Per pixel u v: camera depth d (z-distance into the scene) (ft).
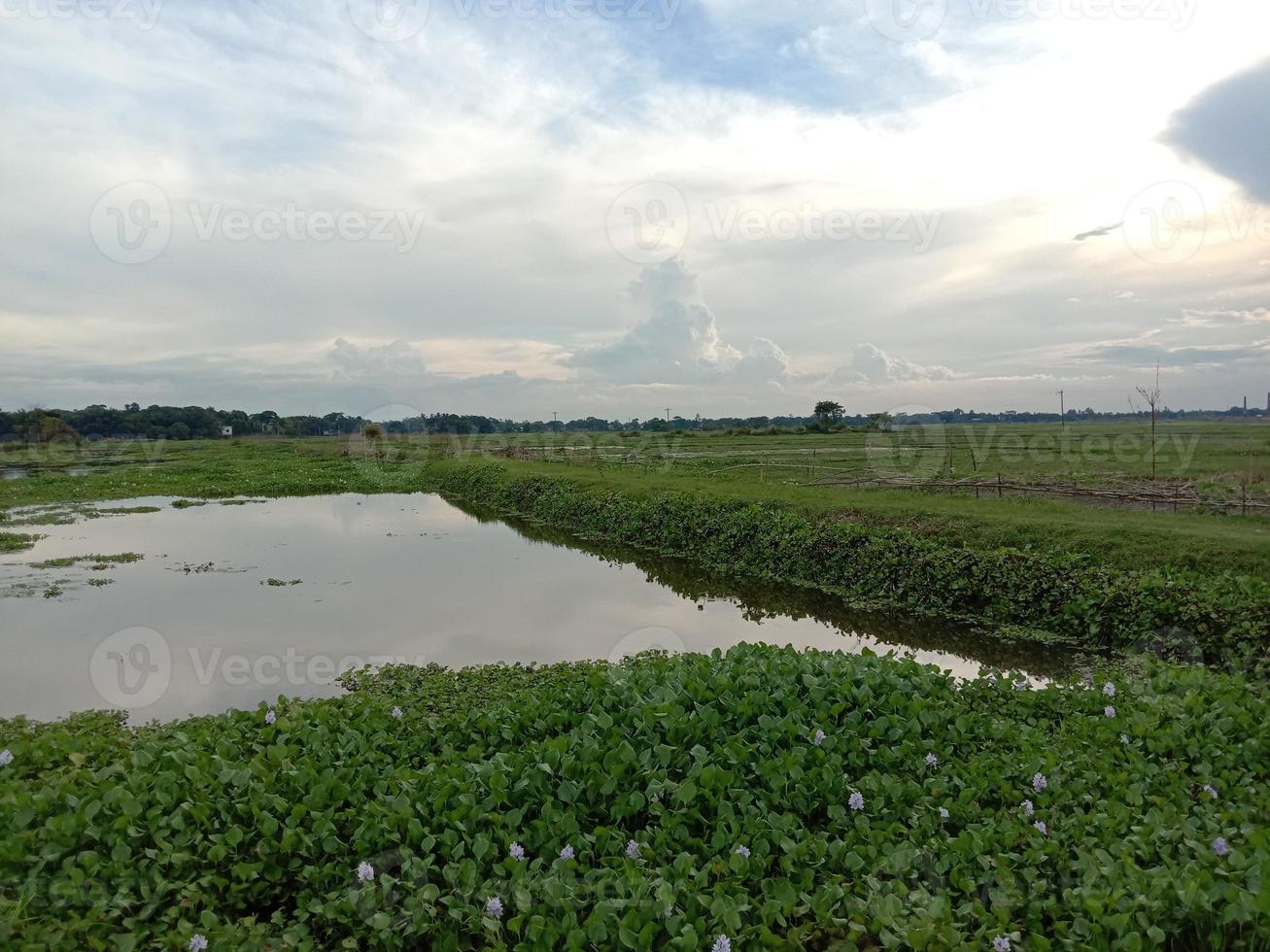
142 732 23.34
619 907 13.08
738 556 56.54
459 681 29.32
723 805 16.66
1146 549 40.81
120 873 13.78
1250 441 128.77
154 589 49.34
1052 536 45.01
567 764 17.81
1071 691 23.59
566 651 36.86
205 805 15.56
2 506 98.07
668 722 20.01
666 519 65.31
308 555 62.54
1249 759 17.98
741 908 13.23
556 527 79.41
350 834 15.87
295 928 13.44
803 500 61.77
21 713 28.25
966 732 20.81
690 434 252.42
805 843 15.08
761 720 20.29
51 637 38.24
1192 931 12.44
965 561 43.16
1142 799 16.56
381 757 19.25
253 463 170.81
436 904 13.93
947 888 14.29
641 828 17.17
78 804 15.29
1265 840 13.60
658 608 45.37
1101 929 12.20
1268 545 38.81
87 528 77.92
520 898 13.43
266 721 20.89
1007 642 38.06
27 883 13.07
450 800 16.46
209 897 13.96
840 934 13.05
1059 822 15.89
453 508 99.14
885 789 17.61
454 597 47.47
